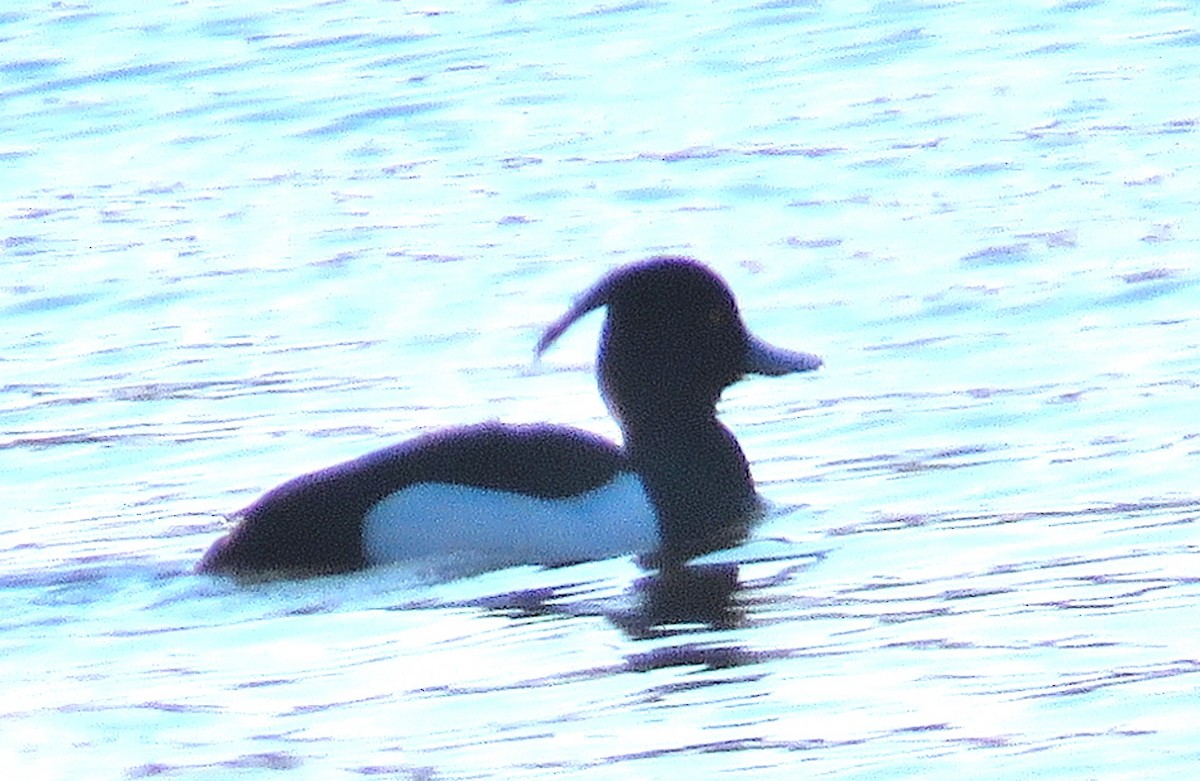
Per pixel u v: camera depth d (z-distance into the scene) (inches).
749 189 772.6
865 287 685.9
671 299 550.6
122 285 722.8
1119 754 400.5
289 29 951.6
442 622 483.5
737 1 956.0
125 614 494.3
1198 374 601.0
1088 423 576.1
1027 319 652.7
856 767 402.6
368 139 842.2
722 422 569.6
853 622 468.8
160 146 847.7
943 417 589.0
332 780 408.8
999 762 400.8
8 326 698.2
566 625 478.6
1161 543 498.0
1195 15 908.6
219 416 617.3
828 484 555.8
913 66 877.8
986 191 756.6
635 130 831.7
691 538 529.0
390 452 527.8
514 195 780.0
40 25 965.8
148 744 426.9
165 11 974.4
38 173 829.8
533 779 404.8
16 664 470.6
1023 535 510.3
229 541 518.3
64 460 590.9
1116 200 738.2
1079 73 857.5
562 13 952.9
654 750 414.3
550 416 609.9
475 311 688.4
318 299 704.4
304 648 472.7
